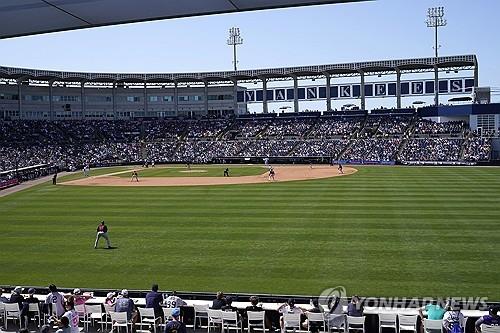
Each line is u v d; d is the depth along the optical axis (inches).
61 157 3850.9
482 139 3634.4
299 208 1574.8
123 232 1291.8
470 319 571.8
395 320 583.5
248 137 4355.3
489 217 1349.7
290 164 3759.8
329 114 4456.2
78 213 1608.0
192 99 4835.1
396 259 969.5
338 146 3961.6
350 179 2464.3
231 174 2920.8
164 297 682.8
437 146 3661.4
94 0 238.8
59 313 631.8
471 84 4069.9
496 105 3850.9
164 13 249.8
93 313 650.2
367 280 850.8
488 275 858.8
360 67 4202.8
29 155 3740.2
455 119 4116.6
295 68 4352.9
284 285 839.7
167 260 1013.2
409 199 1700.3
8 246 1165.7
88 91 4643.2
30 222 1467.8
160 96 4817.9
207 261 995.9
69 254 1082.1
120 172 3267.7
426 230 1209.4
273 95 4667.8
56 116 4512.8
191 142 4352.9
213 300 653.9
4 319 650.2
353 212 1472.7
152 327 632.4
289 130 4343.0
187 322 650.8
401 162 3513.8
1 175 2615.7
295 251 1049.5
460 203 1592.0
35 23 261.3
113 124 4542.3
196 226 1337.4
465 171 2822.3
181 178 2741.1
